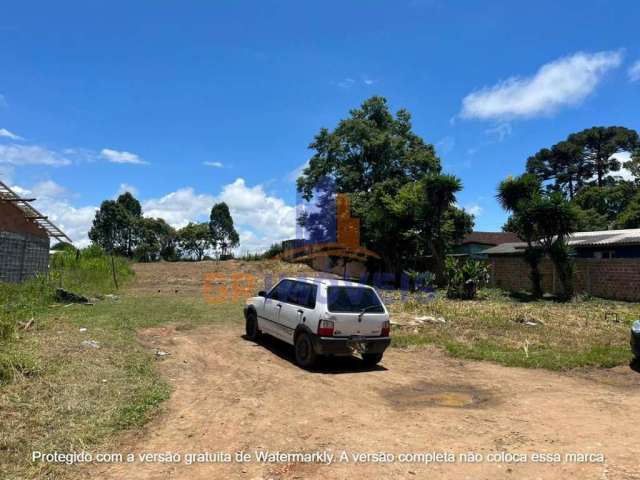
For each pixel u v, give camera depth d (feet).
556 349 32.04
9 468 12.80
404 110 119.24
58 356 23.20
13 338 25.66
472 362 29.35
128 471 13.32
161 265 127.44
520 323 42.47
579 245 82.74
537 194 67.82
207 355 28.60
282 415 18.43
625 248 80.48
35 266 64.39
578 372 26.94
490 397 21.79
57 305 43.50
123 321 37.42
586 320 44.80
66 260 81.61
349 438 16.11
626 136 190.90
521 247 97.86
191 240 198.39
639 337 27.53
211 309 49.93
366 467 13.80
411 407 20.02
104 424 16.25
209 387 21.93
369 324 26.78
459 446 15.44
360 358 29.99
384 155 110.32
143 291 71.05
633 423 17.94
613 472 13.51
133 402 18.58
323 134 117.50
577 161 201.46
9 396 17.08
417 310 50.24
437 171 111.34
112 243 189.88
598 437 16.37
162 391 20.45
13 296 42.60
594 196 162.91
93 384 19.81
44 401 17.29
